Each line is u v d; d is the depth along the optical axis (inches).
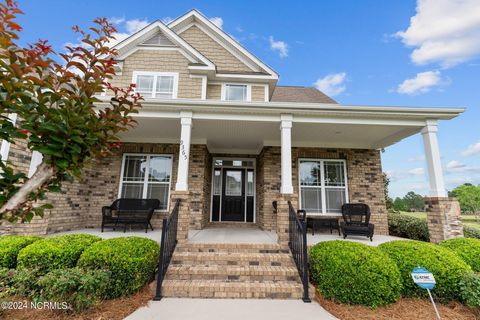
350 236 246.7
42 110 65.0
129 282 129.3
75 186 246.5
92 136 70.0
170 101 198.5
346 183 293.3
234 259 163.5
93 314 111.3
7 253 137.3
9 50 59.5
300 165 297.7
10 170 62.6
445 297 130.7
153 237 213.6
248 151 339.6
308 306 127.0
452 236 187.6
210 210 330.3
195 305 125.6
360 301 125.4
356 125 225.6
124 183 280.2
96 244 141.2
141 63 300.8
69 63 69.5
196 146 282.8
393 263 136.6
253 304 128.4
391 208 485.4
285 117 208.2
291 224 177.0
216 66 315.3
